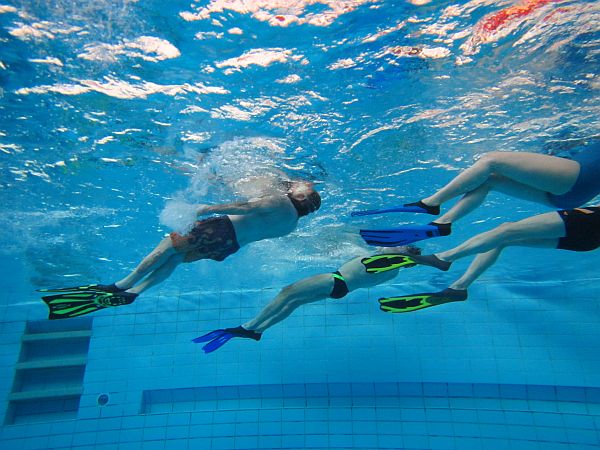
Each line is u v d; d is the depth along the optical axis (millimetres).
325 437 4812
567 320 4973
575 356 4793
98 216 4117
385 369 5047
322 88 2801
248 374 5148
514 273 5250
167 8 2285
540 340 4938
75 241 4555
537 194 2398
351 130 3131
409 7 2350
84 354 5555
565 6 2287
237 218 2932
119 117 2926
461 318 5191
